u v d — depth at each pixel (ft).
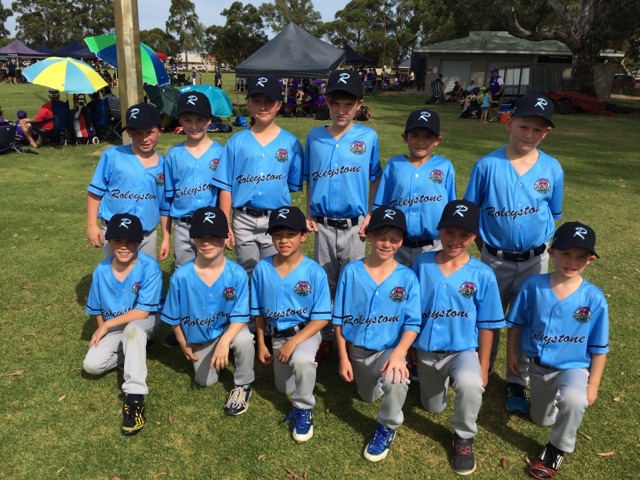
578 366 8.46
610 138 43.62
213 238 8.98
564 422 7.82
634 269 15.94
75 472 7.85
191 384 10.17
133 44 18.37
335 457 8.33
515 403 9.55
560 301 8.48
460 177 26.96
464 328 8.75
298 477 7.88
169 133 39.88
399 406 8.13
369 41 181.88
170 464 8.06
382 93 102.73
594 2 68.64
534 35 74.64
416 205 10.16
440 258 9.02
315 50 47.06
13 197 22.16
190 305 9.38
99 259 15.99
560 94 65.26
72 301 13.24
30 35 248.11
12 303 13.00
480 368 8.31
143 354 9.35
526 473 8.10
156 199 11.53
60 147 33.17
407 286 8.84
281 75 45.52
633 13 62.90
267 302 9.39
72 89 30.25
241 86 89.15
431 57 98.48
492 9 75.92
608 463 8.29
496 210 9.47
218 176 10.84
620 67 133.39
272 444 8.56
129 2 17.98
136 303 10.15
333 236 10.57
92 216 11.19
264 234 10.91
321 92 60.18
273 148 10.52
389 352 8.87
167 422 9.03
